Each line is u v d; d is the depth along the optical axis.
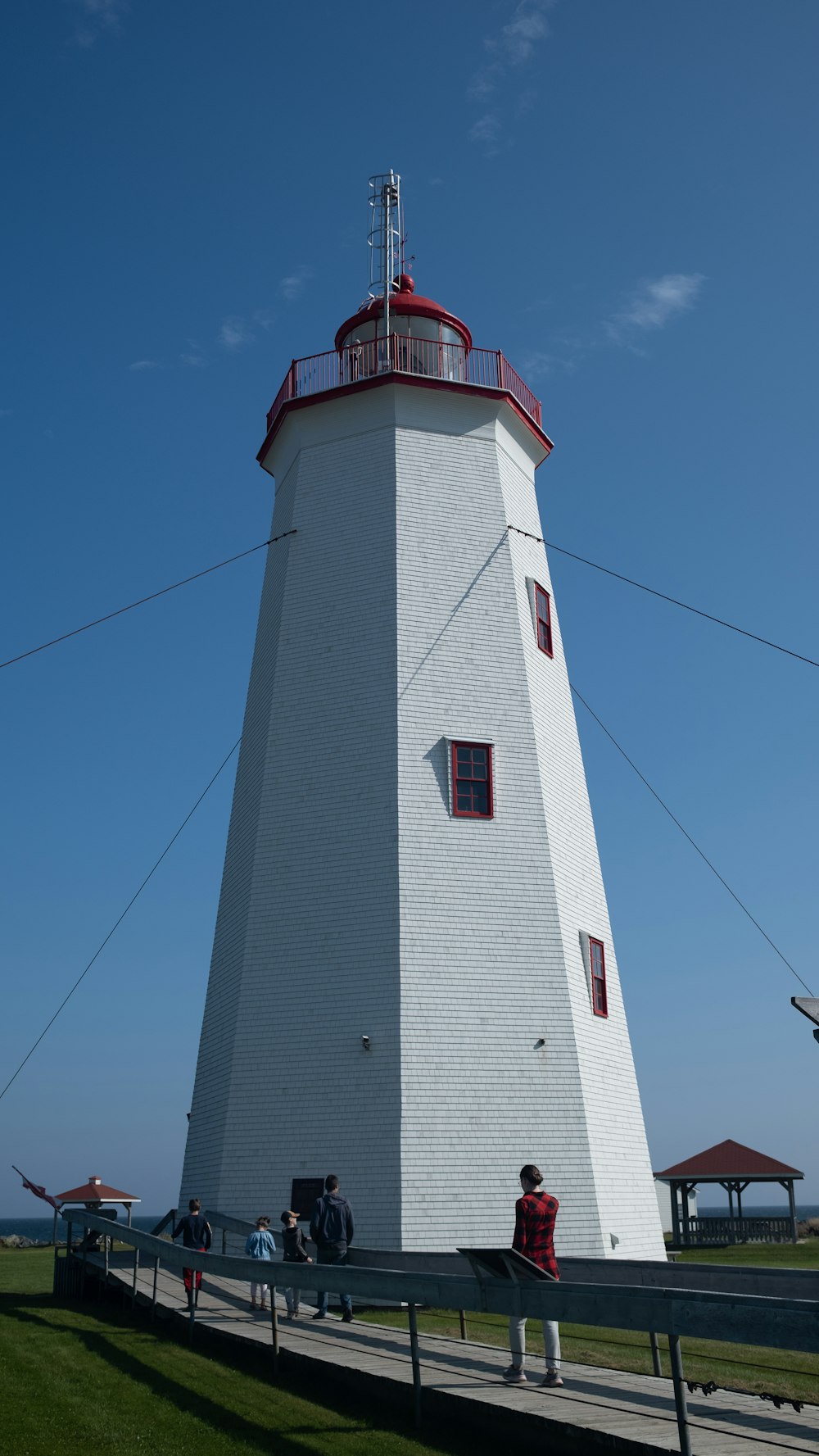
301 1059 20.80
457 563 24.11
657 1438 8.62
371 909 21.28
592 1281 14.44
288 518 25.58
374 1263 15.83
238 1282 18.72
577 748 25.33
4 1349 13.30
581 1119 20.64
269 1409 10.90
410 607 23.38
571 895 22.95
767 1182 42.28
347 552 24.20
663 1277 13.52
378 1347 12.86
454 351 26.64
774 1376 12.05
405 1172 19.44
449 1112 20.02
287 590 24.47
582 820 24.56
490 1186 19.73
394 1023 20.38
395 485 24.28
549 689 24.69
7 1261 30.94
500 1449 9.55
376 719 22.59
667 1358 13.19
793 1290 12.20
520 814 22.55
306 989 21.22
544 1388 10.54
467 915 21.44
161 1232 23.28
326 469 25.14
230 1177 20.44
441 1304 10.38
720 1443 8.45
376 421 25.00
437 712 22.77
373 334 27.08
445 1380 10.93
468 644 23.50
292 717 23.36
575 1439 9.04
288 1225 16.39
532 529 26.28
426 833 21.77
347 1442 9.78
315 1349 12.59
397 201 29.47
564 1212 20.00
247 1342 13.33
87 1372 12.23
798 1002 11.16
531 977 21.36
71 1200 29.16
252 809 23.39
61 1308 17.88
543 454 27.53
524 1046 20.83
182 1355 13.48
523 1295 9.66
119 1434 9.80
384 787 22.02
